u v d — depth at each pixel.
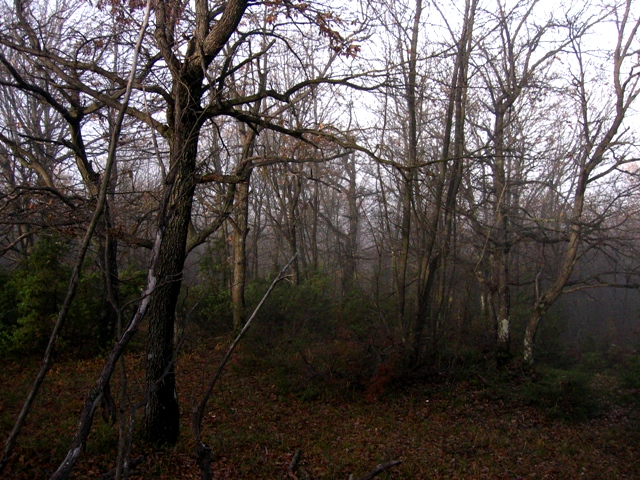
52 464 7.32
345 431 11.02
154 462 7.63
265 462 8.20
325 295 19.66
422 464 9.33
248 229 17.69
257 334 16.00
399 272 15.58
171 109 7.75
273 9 8.45
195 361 14.74
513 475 9.21
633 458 10.55
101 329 14.57
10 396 10.58
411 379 14.68
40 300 13.68
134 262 15.38
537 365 17.08
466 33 15.02
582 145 17.38
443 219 16.80
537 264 20.48
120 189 11.98
